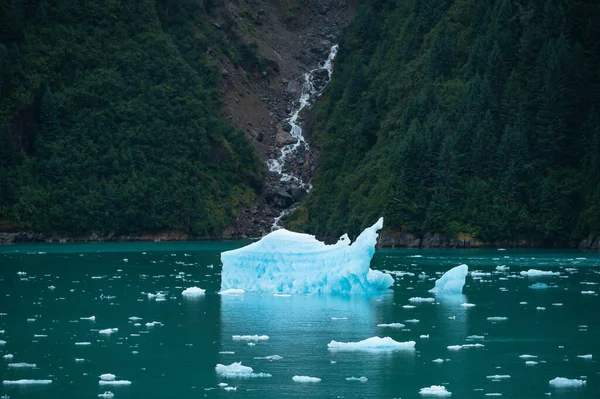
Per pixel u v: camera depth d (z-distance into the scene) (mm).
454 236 150875
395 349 63750
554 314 77500
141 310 79500
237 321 74000
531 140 155750
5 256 133250
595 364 59500
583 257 130000
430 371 57656
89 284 97562
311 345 64875
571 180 152000
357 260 88375
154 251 145625
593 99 159000
